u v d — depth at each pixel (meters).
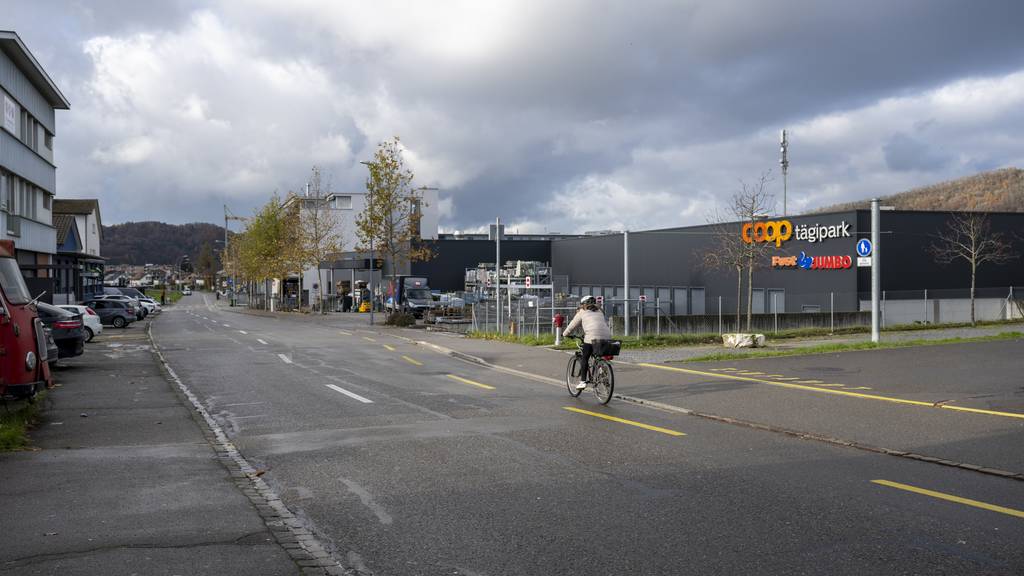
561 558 5.39
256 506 6.66
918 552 5.50
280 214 71.62
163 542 5.59
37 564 5.06
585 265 57.94
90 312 29.81
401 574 5.10
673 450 9.23
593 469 8.20
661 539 5.80
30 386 11.52
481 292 52.97
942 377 15.76
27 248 35.81
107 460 8.62
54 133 40.19
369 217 44.25
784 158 47.78
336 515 6.50
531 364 19.86
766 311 40.38
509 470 8.16
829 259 37.00
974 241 35.16
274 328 39.81
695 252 45.12
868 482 7.60
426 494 7.18
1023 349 21.27
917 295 36.22
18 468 8.14
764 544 5.68
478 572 5.13
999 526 6.11
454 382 16.59
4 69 31.78
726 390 14.47
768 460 8.66
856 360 19.34
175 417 11.89
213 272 184.12
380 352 24.64
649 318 30.20
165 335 33.50
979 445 9.33
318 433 10.53
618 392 14.50
